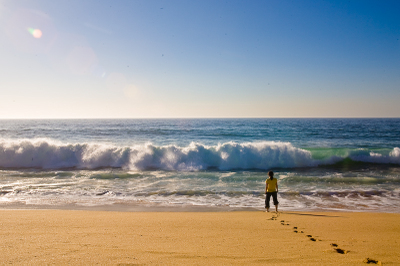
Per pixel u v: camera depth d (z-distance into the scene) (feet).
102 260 10.87
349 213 24.56
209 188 35.37
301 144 92.02
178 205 27.71
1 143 53.72
